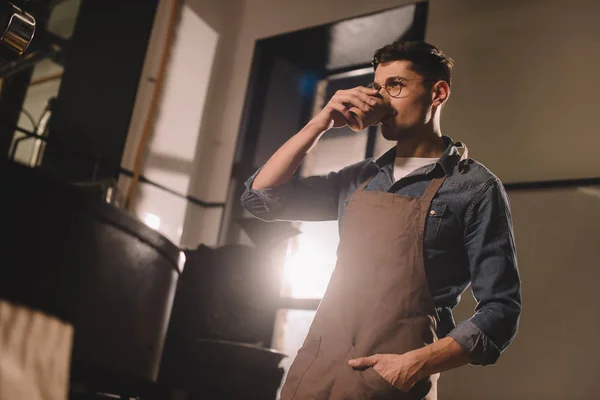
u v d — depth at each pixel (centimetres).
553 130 294
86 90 385
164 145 381
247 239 374
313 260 356
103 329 101
